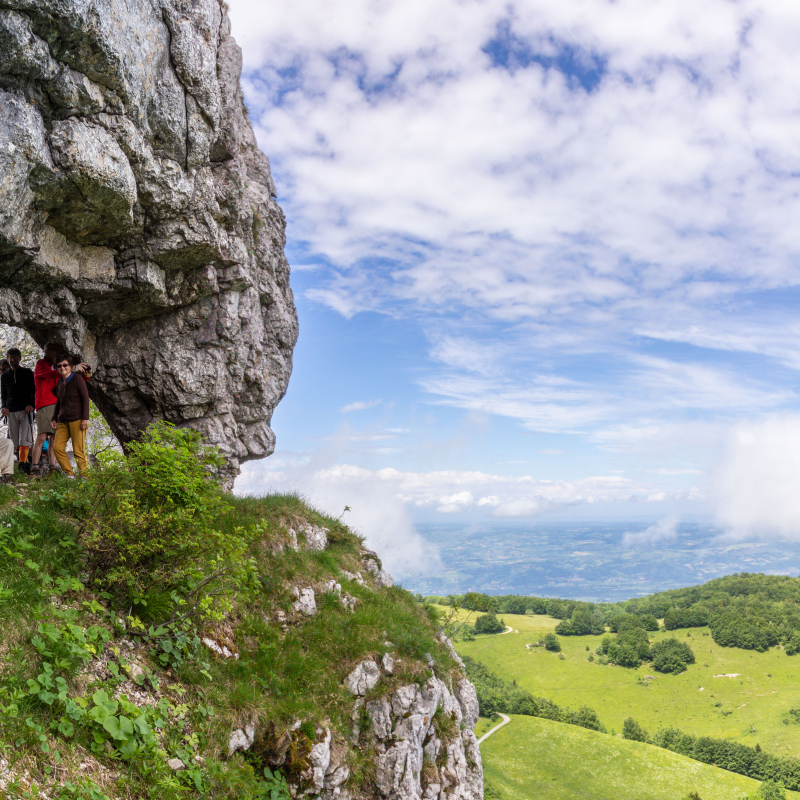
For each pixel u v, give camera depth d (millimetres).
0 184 8188
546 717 112500
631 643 161125
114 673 6133
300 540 13250
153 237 12008
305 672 9148
